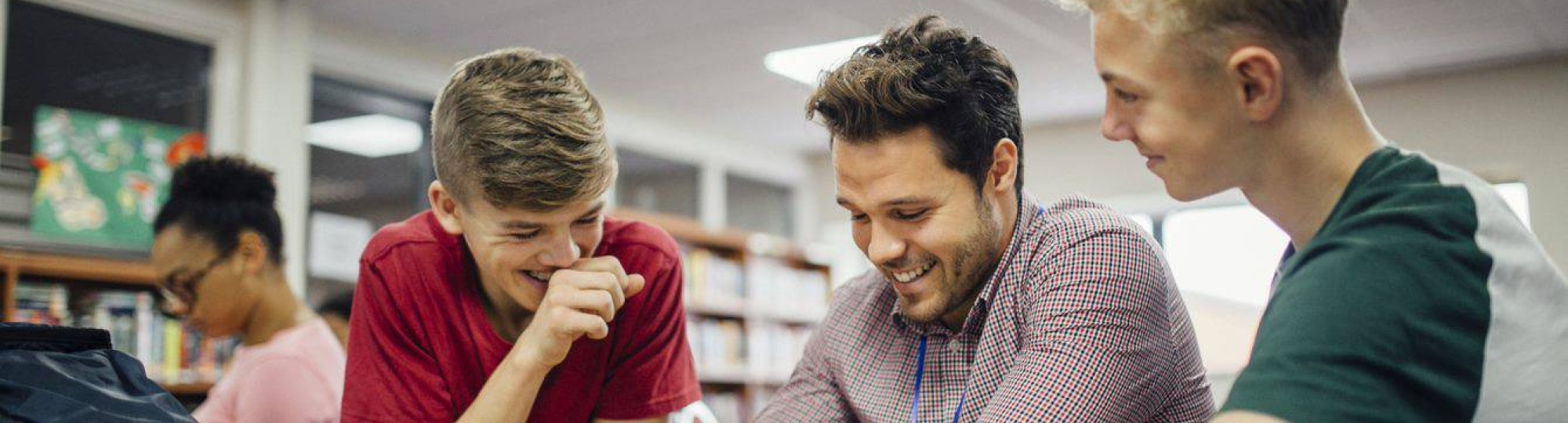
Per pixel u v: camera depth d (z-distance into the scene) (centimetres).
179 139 409
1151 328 121
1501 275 76
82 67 388
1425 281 74
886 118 116
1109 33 84
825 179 748
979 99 119
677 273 150
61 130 378
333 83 472
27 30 374
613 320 144
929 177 117
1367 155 83
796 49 518
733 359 585
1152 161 87
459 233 132
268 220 217
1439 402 73
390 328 141
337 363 220
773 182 735
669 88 585
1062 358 117
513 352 130
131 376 110
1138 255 122
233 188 214
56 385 103
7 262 323
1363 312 74
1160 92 83
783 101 615
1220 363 592
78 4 382
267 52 430
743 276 598
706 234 572
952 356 135
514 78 123
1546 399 76
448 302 142
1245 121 82
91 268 343
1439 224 77
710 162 671
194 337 366
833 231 738
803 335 647
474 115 121
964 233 120
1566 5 461
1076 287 120
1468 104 554
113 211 387
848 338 146
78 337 112
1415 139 564
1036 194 667
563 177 118
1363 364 73
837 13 466
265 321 219
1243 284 593
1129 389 118
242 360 215
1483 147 548
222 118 419
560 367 143
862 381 143
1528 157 538
